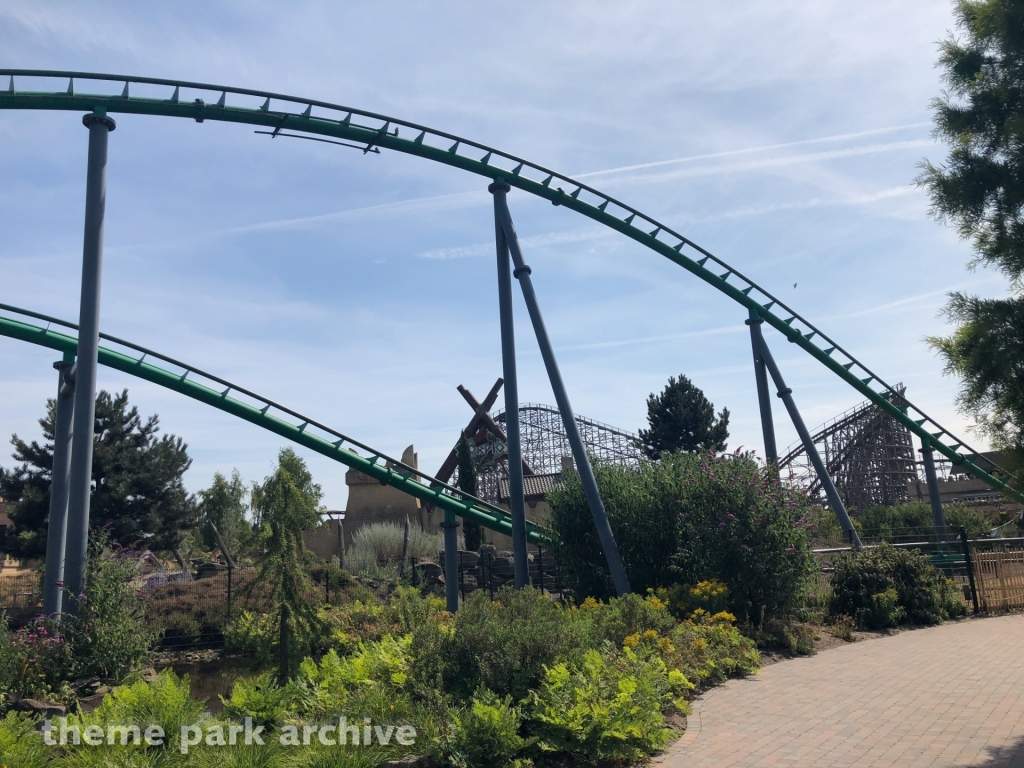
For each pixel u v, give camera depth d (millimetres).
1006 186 7684
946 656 13711
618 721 8117
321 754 7004
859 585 18547
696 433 53188
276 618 18234
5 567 50750
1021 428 7660
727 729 9234
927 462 38250
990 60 8117
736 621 16000
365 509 47750
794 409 30891
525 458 64750
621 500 20281
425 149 25172
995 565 20750
